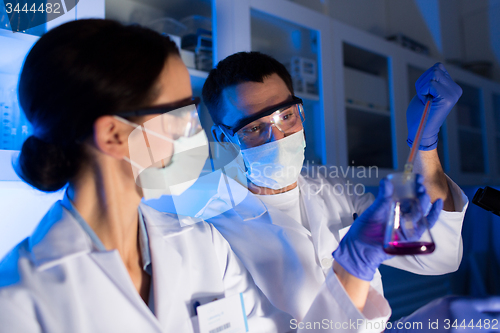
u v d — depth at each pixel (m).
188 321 0.75
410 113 1.09
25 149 0.63
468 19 3.82
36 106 0.60
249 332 0.90
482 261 3.08
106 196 0.66
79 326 0.59
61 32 0.60
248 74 1.18
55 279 0.60
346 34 2.34
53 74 0.59
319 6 2.54
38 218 1.25
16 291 0.56
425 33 3.50
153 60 0.64
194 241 0.88
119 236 0.69
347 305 0.71
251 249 1.15
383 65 2.66
